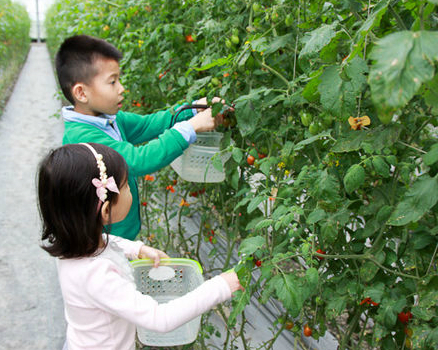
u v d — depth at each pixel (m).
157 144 1.46
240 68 1.41
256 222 1.37
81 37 1.47
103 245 1.11
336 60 1.10
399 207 0.97
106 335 1.09
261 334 1.97
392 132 1.04
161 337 1.37
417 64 0.51
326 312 1.37
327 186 1.14
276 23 1.39
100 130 1.56
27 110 6.70
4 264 2.66
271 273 1.12
